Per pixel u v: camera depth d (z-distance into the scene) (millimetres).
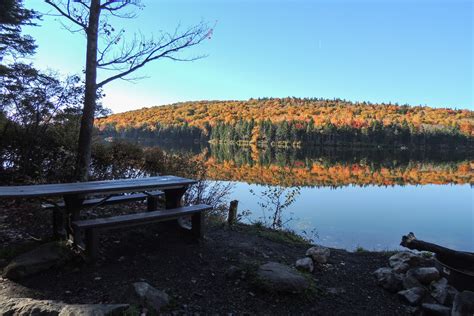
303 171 25094
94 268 3598
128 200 4832
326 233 9211
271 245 4984
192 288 3471
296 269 4027
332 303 3541
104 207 5887
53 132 7801
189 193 7926
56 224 4168
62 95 7992
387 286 3938
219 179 10672
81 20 6371
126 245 4203
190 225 5227
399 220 11227
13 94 7938
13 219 4961
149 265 3795
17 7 13242
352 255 5055
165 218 4121
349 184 20031
